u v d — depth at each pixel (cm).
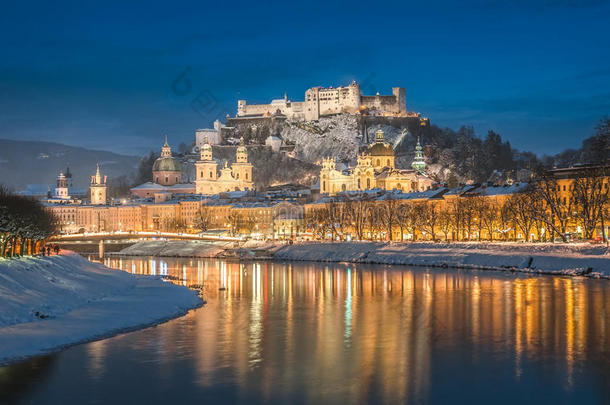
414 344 10788
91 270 19100
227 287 18762
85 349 10388
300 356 10088
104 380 8888
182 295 15988
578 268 18888
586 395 8300
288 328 12156
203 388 8600
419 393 8400
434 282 18362
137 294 16000
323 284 18950
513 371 9238
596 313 12962
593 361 9644
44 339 10688
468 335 11362
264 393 8412
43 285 14150
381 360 9856
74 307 13388
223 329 12050
